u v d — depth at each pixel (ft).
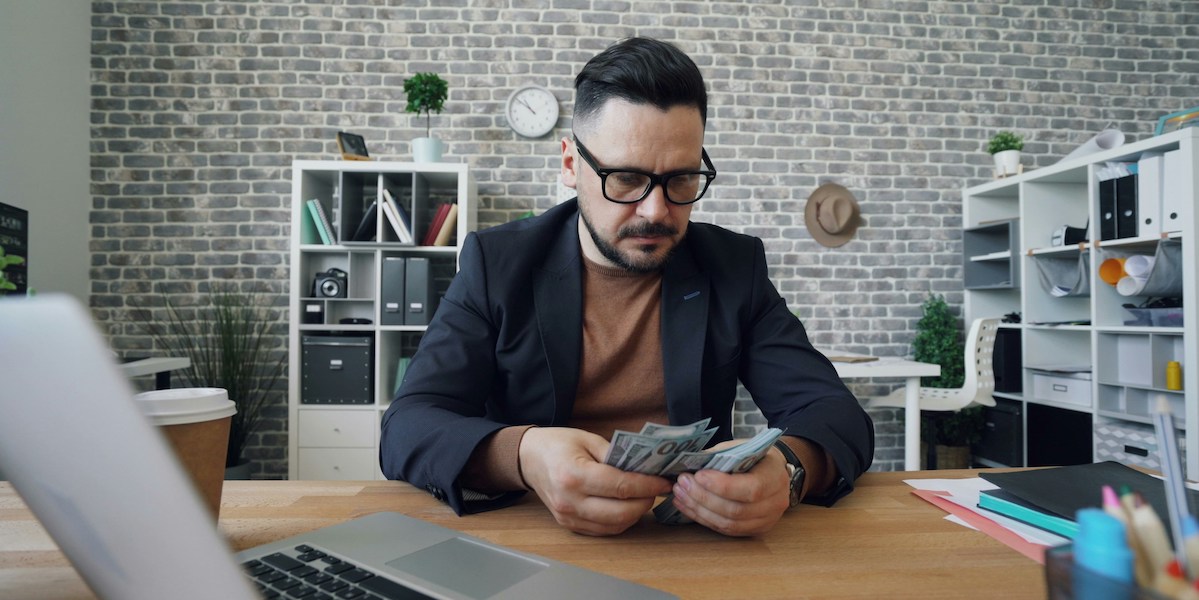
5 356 0.96
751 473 2.11
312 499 2.54
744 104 11.62
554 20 11.18
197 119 10.53
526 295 3.55
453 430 2.52
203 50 10.55
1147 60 12.30
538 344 3.48
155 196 10.46
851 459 2.66
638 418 3.71
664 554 1.96
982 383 9.86
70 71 9.88
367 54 10.85
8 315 0.95
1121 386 9.45
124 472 0.95
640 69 2.78
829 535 2.15
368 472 9.40
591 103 2.90
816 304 11.70
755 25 11.64
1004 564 1.88
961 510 2.41
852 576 1.79
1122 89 12.25
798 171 11.70
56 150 9.57
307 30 10.75
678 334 3.48
